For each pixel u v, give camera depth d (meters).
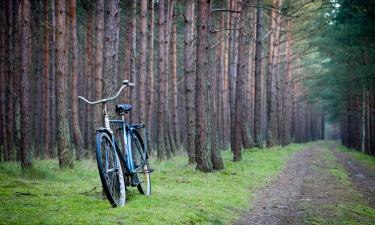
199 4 13.01
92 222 5.38
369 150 34.06
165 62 23.09
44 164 15.34
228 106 33.47
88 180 10.77
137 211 6.16
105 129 6.21
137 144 7.57
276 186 12.49
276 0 26.56
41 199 6.93
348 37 23.41
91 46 22.33
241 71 17.38
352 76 32.09
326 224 7.86
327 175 16.12
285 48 38.22
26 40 11.95
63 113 13.89
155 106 34.28
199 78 13.15
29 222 5.28
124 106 7.04
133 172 6.96
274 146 31.39
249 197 9.93
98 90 17.45
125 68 21.83
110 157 6.38
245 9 16.98
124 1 21.42
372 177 17.08
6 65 20.23
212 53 33.12
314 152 32.25
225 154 22.89
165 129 23.44
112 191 6.38
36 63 23.03
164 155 19.42
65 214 5.77
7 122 18.52
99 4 17.33
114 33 7.71
